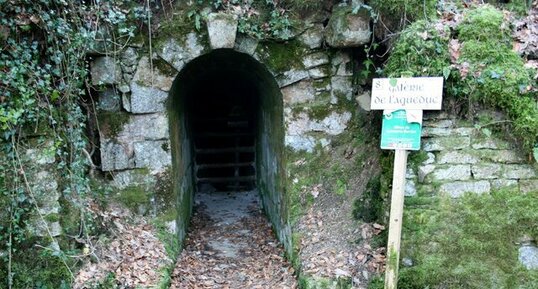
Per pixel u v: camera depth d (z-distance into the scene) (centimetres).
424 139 356
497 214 350
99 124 431
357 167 446
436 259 355
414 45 360
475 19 369
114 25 414
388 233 372
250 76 560
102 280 351
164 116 438
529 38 375
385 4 399
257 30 432
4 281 329
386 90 341
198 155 769
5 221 329
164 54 429
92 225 379
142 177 440
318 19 443
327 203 440
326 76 452
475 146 352
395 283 343
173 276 424
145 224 436
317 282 371
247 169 783
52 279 337
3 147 330
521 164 349
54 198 348
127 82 428
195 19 426
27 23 344
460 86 347
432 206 356
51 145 349
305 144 454
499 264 349
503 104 341
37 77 349
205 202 720
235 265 488
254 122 743
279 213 513
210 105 774
